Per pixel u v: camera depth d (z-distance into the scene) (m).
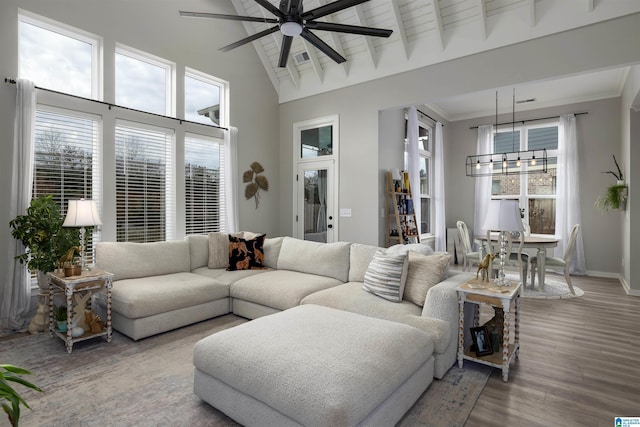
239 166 5.61
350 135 5.35
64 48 3.82
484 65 4.18
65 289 2.90
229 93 5.46
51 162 3.64
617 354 2.87
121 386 2.31
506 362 2.40
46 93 3.57
